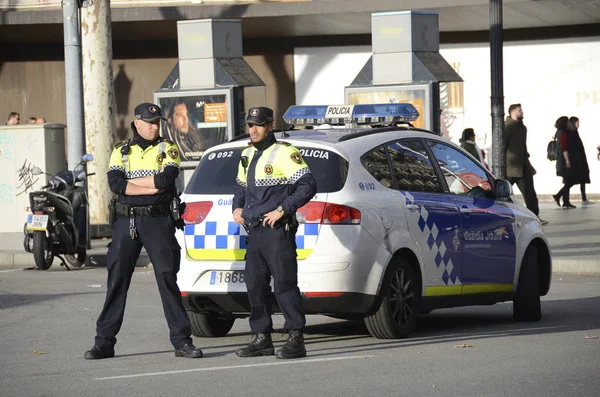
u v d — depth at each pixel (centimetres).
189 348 2247
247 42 7100
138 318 2897
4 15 6544
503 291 2755
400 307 2434
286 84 7088
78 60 4619
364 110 2738
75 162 4612
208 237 2386
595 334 2517
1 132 5194
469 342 2405
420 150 2616
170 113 5072
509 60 6862
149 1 6494
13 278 3938
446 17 6325
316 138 2428
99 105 5194
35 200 4159
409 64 4759
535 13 6209
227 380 1975
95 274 4075
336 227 2300
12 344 2480
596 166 6800
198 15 6366
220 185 2428
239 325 2808
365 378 1966
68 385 1972
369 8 6112
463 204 2650
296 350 2211
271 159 2200
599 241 4450
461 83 6894
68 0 4612
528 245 2841
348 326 2755
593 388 1852
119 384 1964
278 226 2194
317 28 6731
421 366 2086
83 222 4206
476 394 1808
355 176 2367
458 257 2603
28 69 7325
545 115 6825
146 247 2234
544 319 2844
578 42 6744
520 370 2025
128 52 7200
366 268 2331
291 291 2208
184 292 2397
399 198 2453
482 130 6894
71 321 2844
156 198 2217
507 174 5212
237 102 5003
